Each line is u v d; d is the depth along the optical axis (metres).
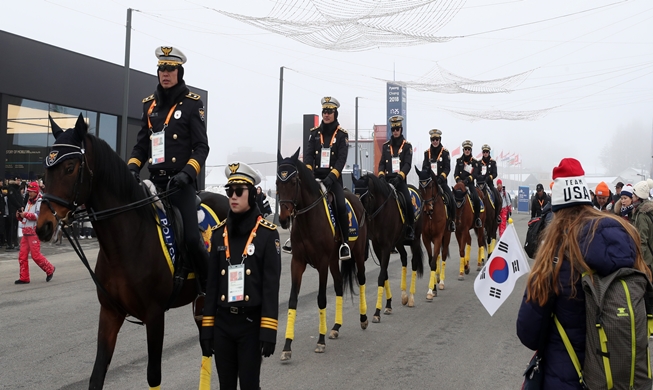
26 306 9.03
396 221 9.24
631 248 2.75
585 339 2.82
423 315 8.95
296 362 6.39
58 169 4.05
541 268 2.91
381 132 40.47
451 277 12.96
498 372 6.05
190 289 5.18
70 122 20.61
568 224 2.96
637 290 2.70
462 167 14.73
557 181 3.10
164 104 5.25
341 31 10.00
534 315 2.91
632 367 2.63
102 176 4.34
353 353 6.77
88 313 8.55
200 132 5.16
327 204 7.34
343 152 7.89
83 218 4.25
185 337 7.32
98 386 4.18
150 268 4.52
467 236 13.34
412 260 9.78
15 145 18.69
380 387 5.55
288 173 6.68
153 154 5.21
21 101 18.78
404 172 9.81
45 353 6.51
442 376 5.91
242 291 3.90
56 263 14.01
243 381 3.93
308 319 8.52
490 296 4.43
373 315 8.80
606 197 9.08
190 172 4.89
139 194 4.65
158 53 5.18
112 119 22.27
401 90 39.25
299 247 6.97
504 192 24.91
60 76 19.88
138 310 4.54
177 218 4.96
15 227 16.64
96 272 4.54
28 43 18.73
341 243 7.64
